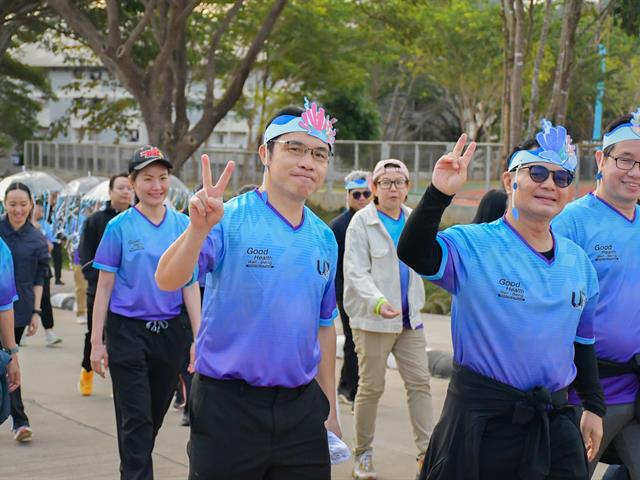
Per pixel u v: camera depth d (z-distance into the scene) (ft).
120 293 18.47
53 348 36.91
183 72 61.93
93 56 113.70
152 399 18.80
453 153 11.64
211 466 12.44
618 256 14.96
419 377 20.33
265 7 90.48
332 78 108.58
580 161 83.97
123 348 18.21
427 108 180.96
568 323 12.29
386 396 28.76
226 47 97.25
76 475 20.63
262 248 12.44
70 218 56.65
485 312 12.14
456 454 12.18
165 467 21.26
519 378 12.09
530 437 11.93
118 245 18.54
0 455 22.15
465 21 124.57
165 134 60.59
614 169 15.07
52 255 57.72
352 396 26.22
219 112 62.18
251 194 12.86
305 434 12.66
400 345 20.48
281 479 12.69
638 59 127.95
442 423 12.50
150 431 17.99
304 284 12.60
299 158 12.49
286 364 12.44
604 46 85.81
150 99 59.98
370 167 92.02
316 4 98.58
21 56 127.44
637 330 14.88
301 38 99.66
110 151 114.42
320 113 12.57
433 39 119.96
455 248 12.28
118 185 26.22
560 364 12.25
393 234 20.63
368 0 80.69
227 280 12.44
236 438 12.38
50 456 22.12
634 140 15.01
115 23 58.49
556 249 12.46
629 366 14.88
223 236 12.45
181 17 55.88
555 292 12.21
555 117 49.08
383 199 20.77
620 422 15.01
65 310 47.91
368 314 20.11
